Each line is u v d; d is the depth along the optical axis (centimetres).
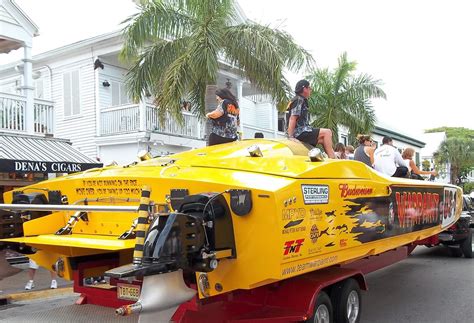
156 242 330
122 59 1288
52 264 503
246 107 2597
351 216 476
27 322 440
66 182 481
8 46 1452
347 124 1883
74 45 1914
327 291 509
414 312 663
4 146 1243
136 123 1784
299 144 561
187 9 1229
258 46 1178
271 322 424
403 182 603
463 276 914
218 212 371
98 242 392
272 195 365
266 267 371
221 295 420
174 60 1232
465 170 4384
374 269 629
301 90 632
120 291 433
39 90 2092
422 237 693
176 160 493
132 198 438
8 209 427
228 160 461
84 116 1942
